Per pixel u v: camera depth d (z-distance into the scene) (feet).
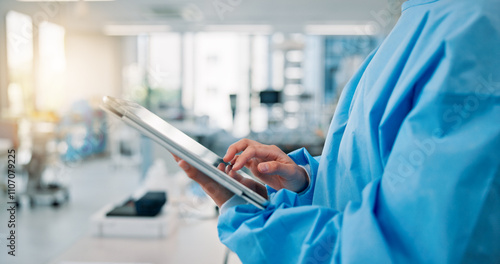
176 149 1.62
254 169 2.25
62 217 13.34
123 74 30.63
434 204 1.33
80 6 21.57
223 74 32.32
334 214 1.57
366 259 1.35
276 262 1.56
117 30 28.58
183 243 4.75
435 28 1.54
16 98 20.79
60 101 24.88
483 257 1.31
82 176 20.84
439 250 1.32
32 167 14.37
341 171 1.84
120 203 5.82
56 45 24.73
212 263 4.16
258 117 28.66
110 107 1.61
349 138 1.76
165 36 31.60
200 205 6.14
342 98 2.10
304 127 20.56
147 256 4.34
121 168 23.45
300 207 1.60
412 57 1.56
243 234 1.61
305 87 32.91
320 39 32.71
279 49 25.02
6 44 20.04
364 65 2.09
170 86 31.63
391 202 1.41
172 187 6.40
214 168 1.65
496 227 1.30
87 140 26.43
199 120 20.94
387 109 1.58
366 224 1.39
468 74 1.39
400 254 1.37
